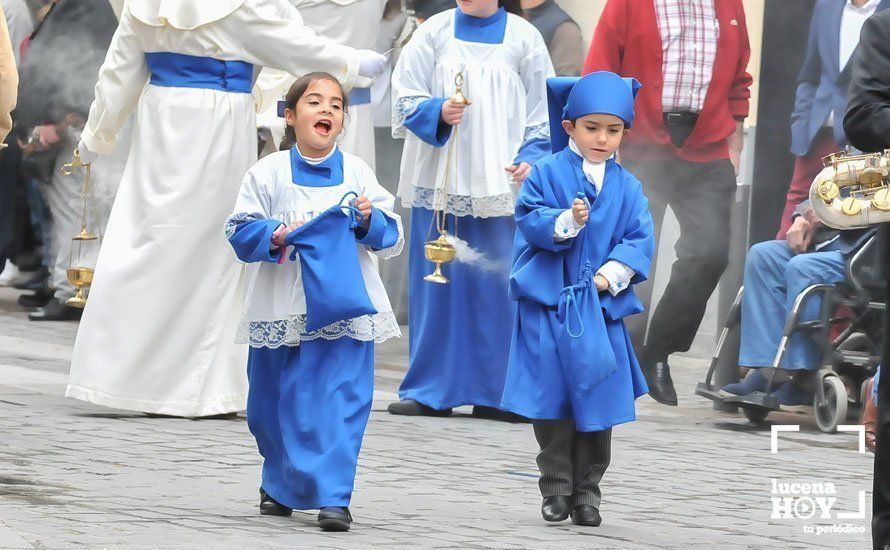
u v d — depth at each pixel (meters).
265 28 19.67
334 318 13.12
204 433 18.56
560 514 13.92
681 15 23.03
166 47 19.67
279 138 22.19
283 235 13.31
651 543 13.10
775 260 21.59
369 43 25.14
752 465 18.06
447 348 21.39
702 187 23.27
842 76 22.05
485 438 19.39
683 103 23.09
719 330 23.58
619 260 14.00
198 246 19.80
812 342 21.06
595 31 23.42
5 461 15.90
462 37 21.22
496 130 21.11
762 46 22.77
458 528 13.35
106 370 19.62
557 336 13.95
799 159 22.42
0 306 32.41
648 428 20.97
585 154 14.30
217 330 19.91
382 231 13.58
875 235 20.73
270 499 13.65
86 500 13.81
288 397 13.43
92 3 30.39
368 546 12.25
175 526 12.66
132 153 20.06
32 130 30.28
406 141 21.84
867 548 13.41
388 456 17.55
